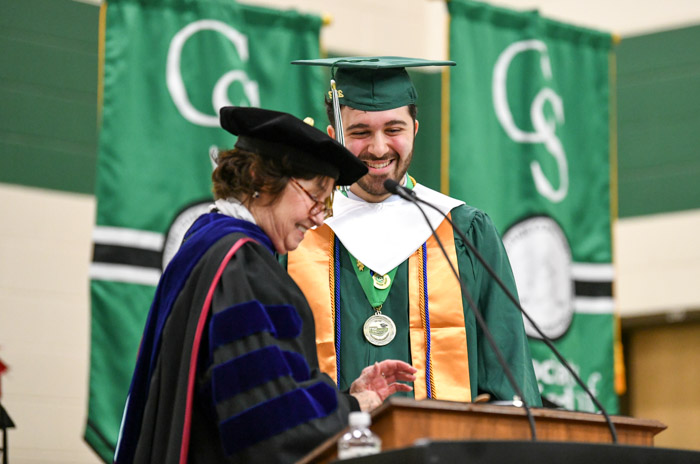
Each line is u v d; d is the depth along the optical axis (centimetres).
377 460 432
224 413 535
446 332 705
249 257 585
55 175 1311
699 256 1522
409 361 700
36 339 1263
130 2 1160
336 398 555
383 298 712
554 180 1312
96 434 1060
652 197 1565
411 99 738
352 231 727
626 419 505
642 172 1574
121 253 1095
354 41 1556
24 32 1325
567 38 1364
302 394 543
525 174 1302
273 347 552
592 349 1293
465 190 1267
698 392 1570
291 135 599
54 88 1329
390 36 1586
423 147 1534
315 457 491
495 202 1280
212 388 541
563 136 1333
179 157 1137
